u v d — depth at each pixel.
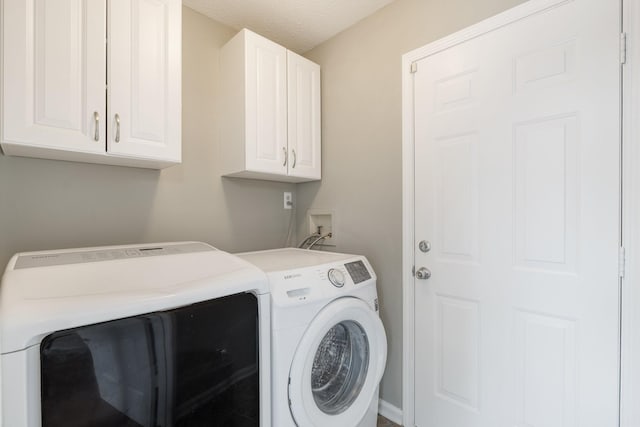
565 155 1.17
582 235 1.14
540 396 1.23
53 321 0.66
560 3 1.17
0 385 0.60
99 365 0.72
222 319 0.94
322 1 1.69
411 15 1.63
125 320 0.76
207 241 1.80
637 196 1.03
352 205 1.92
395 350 1.70
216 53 1.83
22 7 0.99
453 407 1.47
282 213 2.21
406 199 1.64
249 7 1.72
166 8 1.32
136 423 0.76
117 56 1.18
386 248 1.74
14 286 0.74
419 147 1.60
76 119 1.09
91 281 0.82
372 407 1.44
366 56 1.84
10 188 1.22
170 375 0.83
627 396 1.05
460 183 1.45
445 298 1.51
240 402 0.98
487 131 1.36
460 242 1.45
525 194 1.27
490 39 1.35
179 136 1.35
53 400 0.66
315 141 2.03
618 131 1.06
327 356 1.39
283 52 1.84
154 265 0.99
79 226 1.38
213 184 1.83
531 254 1.25
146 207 1.57
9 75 0.97
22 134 0.99
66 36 1.07
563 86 1.17
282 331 1.08
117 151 1.18
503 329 1.33
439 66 1.52
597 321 1.11
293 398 1.10
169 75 1.33
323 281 1.25
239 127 1.70
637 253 1.03
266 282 1.07
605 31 1.09
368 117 1.83
